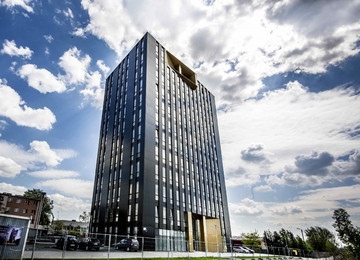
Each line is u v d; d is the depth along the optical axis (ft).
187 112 201.16
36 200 244.42
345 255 178.40
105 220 146.61
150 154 139.23
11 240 48.70
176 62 207.10
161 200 134.62
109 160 168.04
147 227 118.73
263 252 199.00
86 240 86.79
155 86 165.89
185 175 167.02
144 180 128.06
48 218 257.34
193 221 170.30
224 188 221.05
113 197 147.84
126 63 195.72
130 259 66.64
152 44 179.32
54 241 77.10
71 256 61.93
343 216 183.21
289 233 223.92
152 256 81.10
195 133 203.62
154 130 149.89
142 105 151.94
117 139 168.25
